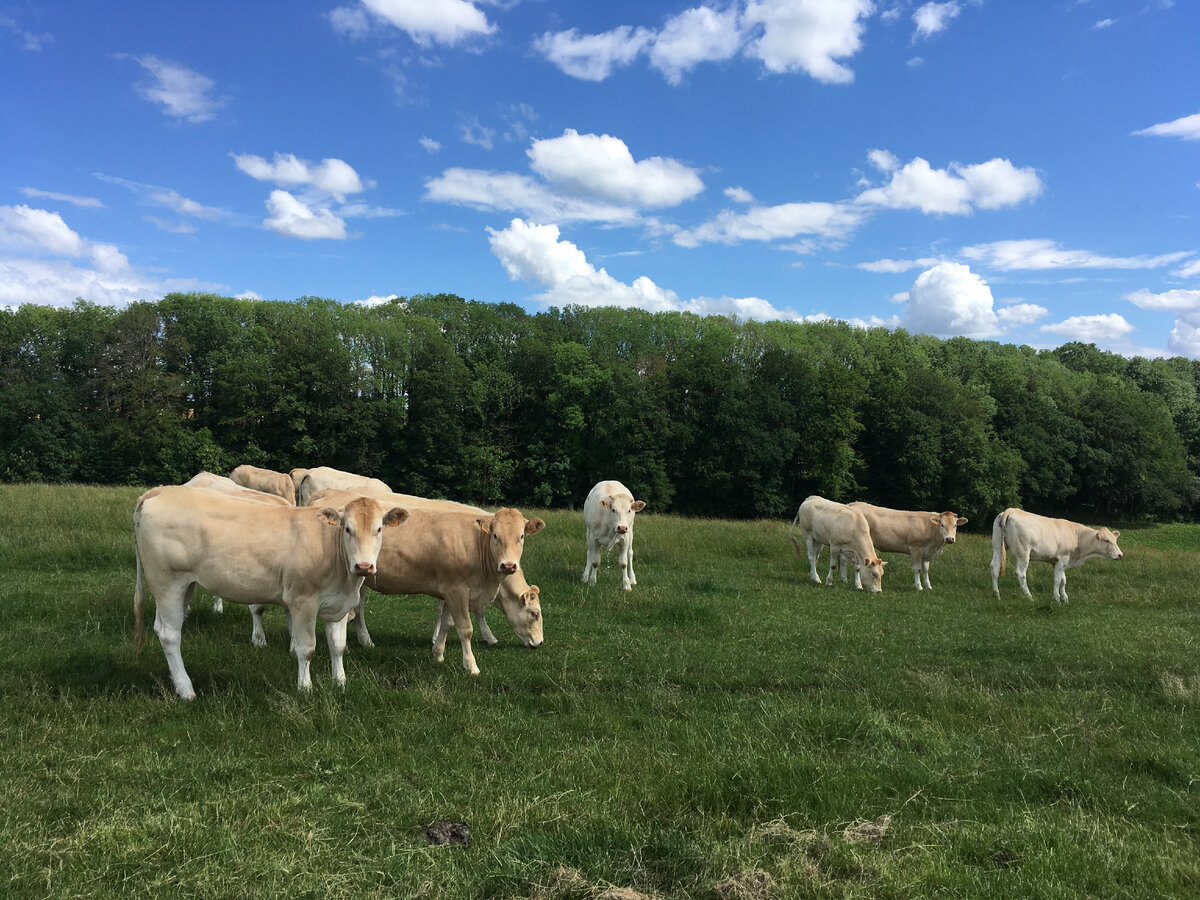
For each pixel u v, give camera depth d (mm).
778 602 11867
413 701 6059
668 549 16500
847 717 5859
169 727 5406
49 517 13852
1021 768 5086
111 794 4234
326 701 5824
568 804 4270
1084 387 67188
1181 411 70562
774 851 3805
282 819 4016
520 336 57188
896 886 3504
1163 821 4469
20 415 42844
